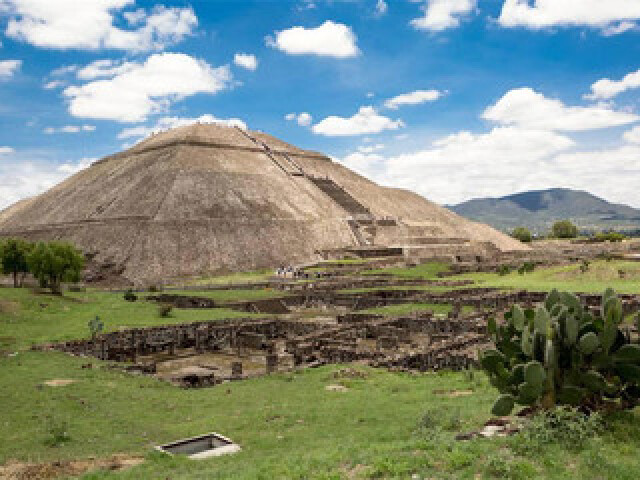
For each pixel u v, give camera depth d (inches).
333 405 1025.5
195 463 731.4
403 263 5191.9
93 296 2957.7
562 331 676.1
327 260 5433.1
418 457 565.3
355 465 574.9
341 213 7475.4
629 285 2495.1
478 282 3257.9
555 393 665.6
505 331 740.7
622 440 585.6
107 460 760.3
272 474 571.2
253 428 917.8
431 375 1283.2
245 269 5324.8
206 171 7165.4
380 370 1341.0
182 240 5502.0
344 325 2062.0
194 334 2112.5
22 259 3100.4
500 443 583.5
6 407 1052.5
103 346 1806.1
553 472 504.1
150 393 1213.1
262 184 7411.4
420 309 2385.6
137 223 5723.4
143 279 4753.9
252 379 1368.1
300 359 1647.4
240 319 2325.3
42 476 693.3
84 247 5634.8
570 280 2827.3
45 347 1670.8
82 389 1209.4
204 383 1411.2
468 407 886.4
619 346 686.5
